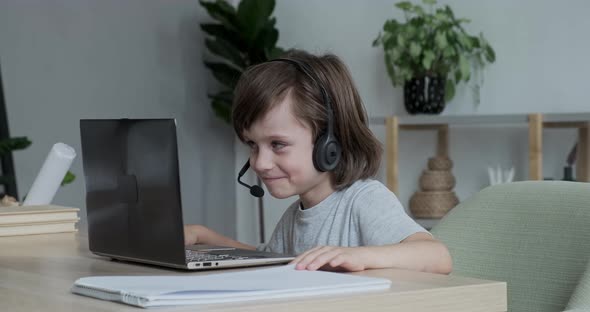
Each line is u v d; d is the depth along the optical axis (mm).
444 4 3945
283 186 1397
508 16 3768
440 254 1229
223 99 4395
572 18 3600
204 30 4371
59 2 4027
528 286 1400
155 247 1213
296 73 1388
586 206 1391
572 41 3602
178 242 1166
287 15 4477
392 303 930
